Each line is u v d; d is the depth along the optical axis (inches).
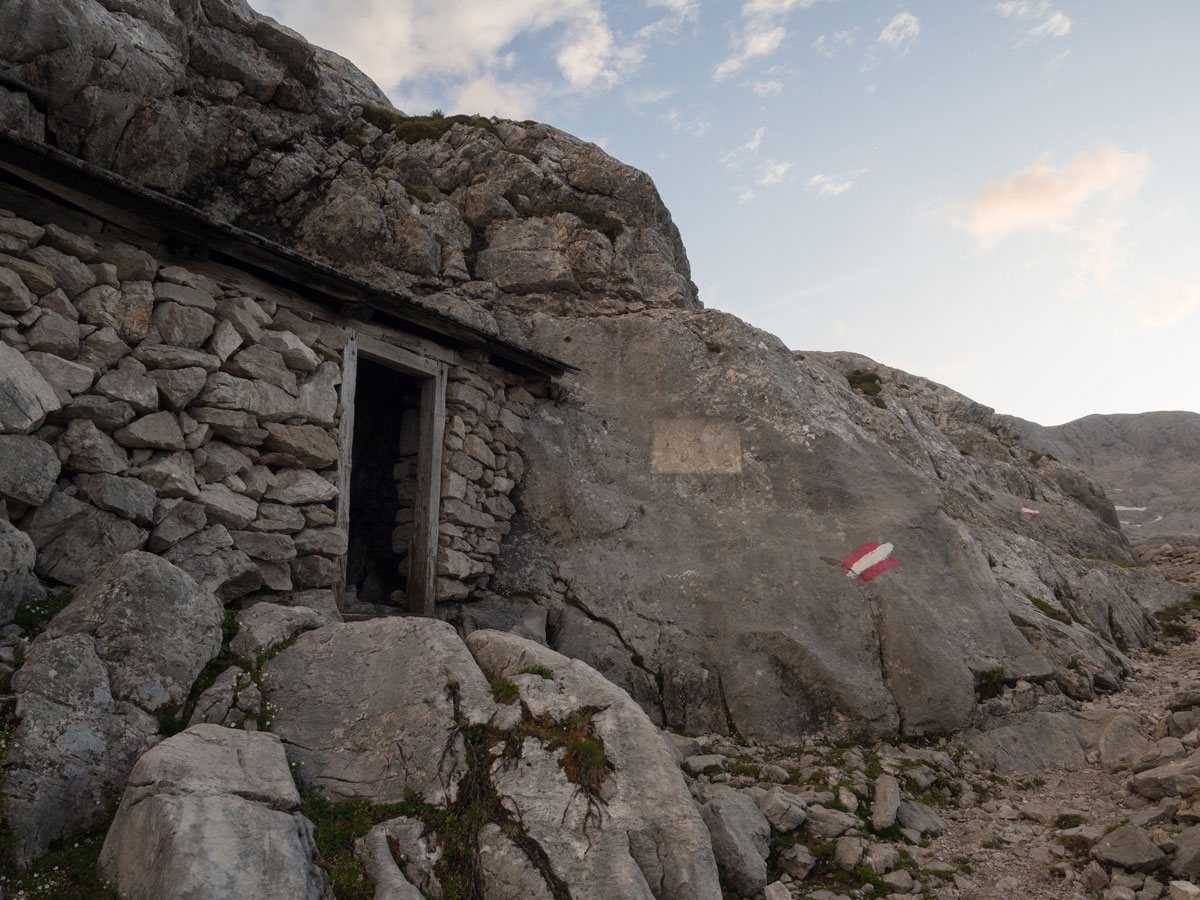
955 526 377.4
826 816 230.8
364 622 210.1
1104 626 412.5
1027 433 1267.2
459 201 516.4
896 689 308.8
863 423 472.7
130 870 140.6
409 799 174.9
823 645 316.5
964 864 221.6
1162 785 238.8
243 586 240.4
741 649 315.9
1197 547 660.1
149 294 232.7
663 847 173.0
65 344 212.2
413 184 510.0
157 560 191.9
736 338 426.9
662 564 351.3
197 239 243.3
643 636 326.6
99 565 208.5
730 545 355.6
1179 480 1189.1
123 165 384.5
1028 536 485.4
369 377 383.2
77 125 361.7
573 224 504.4
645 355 422.9
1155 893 193.3
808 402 424.5
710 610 331.3
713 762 261.6
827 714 300.4
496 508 360.2
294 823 155.3
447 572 322.0
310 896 144.9
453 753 180.7
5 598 178.9
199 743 163.3
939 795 265.0
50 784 152.2
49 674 163.3
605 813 173.6
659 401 410.3
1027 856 224.4
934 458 497.0
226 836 141.8
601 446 394.9
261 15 499.8
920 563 353.1
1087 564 476.7
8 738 153.0
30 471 196.4
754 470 383.2
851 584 336.8
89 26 352.2
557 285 478.9
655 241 533.3
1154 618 458.0
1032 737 301.0
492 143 540.7
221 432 245.8
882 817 237.6
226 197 425.4
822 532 360.2
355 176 464.1
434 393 332.8
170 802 142.9
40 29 336.5
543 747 183.6
